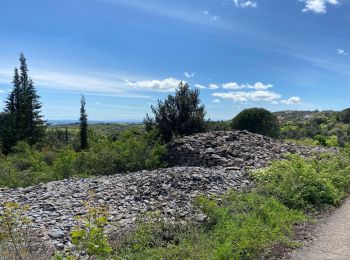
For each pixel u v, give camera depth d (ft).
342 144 83.46
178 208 26.50
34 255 14.32
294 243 20.48
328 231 23.03
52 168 51.21
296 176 31.96
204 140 53.36
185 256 18.43
